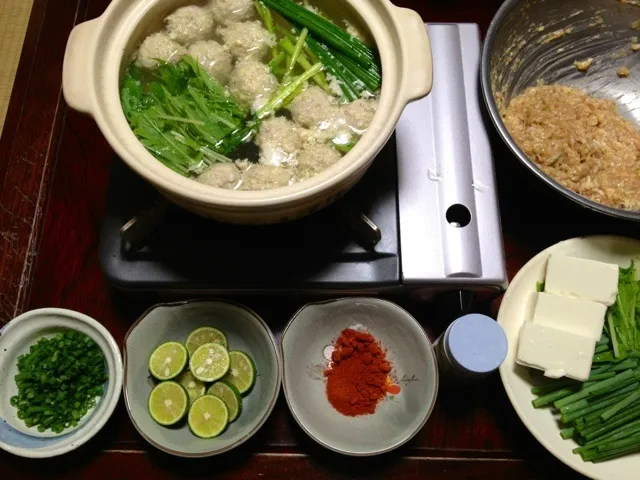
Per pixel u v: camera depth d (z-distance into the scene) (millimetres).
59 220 531
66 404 476
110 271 464
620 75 615
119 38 405
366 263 469
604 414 470
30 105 552
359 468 474
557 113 568
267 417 445
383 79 400
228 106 437
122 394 482
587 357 473
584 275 494
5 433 456
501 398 493
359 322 503
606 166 553
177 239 465
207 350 484
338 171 368
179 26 442
